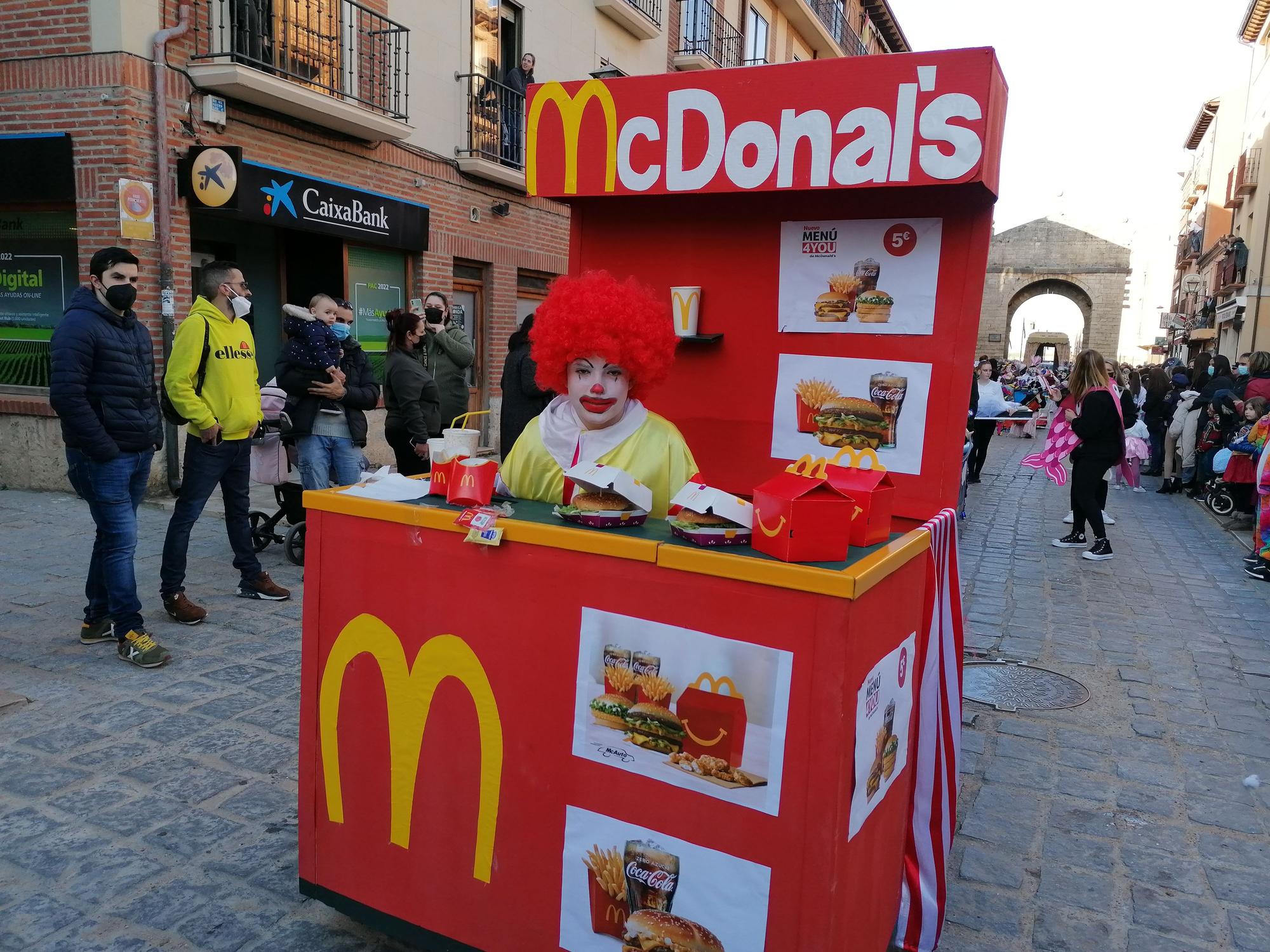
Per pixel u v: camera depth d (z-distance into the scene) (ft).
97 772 10.22
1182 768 11.66
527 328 17.39
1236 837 9.97
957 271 9.11
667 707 5.74
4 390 26.12
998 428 67.46
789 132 8.34
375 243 31.71
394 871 7.09
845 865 5.55
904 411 9.53
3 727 11.21
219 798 9.77
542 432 8.23
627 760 5.93
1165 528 29.37
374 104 29.55
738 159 8.64
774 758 5.41
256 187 25.73
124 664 13.39
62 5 23.08
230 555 19.67
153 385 13.67
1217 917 8.50
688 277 10.47
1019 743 12.38
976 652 16.22
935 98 7.66
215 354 14.85
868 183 8.07
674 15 53.83
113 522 13.09
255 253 29.94
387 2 31.40
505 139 38.78
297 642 14.60
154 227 24.12
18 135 23.94
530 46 39.96
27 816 9.27
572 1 42.78
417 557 6.70
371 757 7.10
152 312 24.22
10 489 25.76
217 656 13.91
